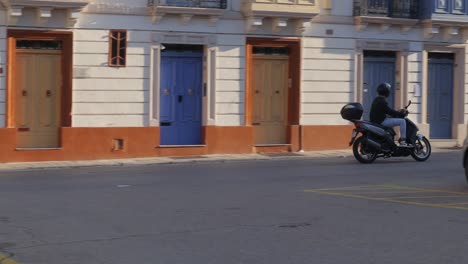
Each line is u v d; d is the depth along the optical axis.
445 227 9.73
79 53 20.81
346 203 11.89
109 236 9.28
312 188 14.00
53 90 20.94
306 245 8.66
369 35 24.09
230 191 13.55
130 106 21.44
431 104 25.45
